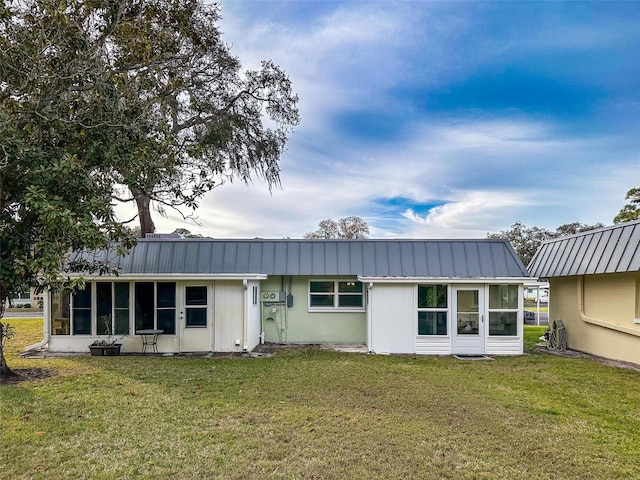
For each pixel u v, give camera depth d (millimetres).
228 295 10922
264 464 4125
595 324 10820
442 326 10844
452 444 4676
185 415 5547
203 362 9305
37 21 7336
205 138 16156
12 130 6547
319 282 12789
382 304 10930
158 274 10531
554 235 41156
